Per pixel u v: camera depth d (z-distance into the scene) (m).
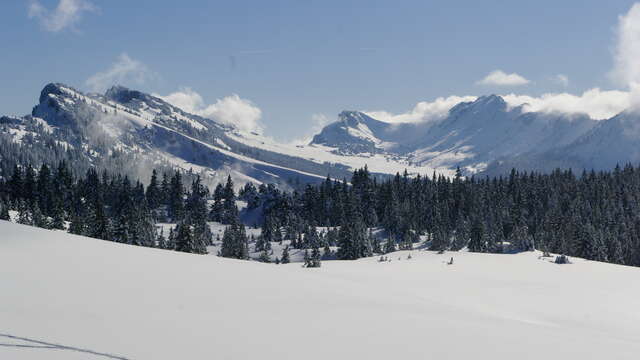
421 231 150.38
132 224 104.50
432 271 65.19
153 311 16.05
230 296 20.34
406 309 21.58
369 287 30.06
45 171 163.50
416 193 179.62
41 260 24.44
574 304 37.75
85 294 17.64
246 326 15.12
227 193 193.75
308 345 13.59
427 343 14.91
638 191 167.25
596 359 14.88
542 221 135.38
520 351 14.95
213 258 34.81
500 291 44.28
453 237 134.50
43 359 10.22
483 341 15.85
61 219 115.06
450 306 25.66
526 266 73.12
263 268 32.19
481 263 76.25
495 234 121.31
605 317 33.12
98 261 26.14
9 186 160.38
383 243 146.00
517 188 172.62
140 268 25.39
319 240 143.50
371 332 15.76
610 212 146.38
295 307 19.19
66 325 13.25
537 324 22.77
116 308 15.96
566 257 80.00
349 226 126.12
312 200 182.00
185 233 96.31
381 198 173.88
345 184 179.12
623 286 53.28
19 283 18.48
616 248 117.38
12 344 11.04
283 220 181.50
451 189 172.38
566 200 157.88
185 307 17.20
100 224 100.00
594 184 171.00
